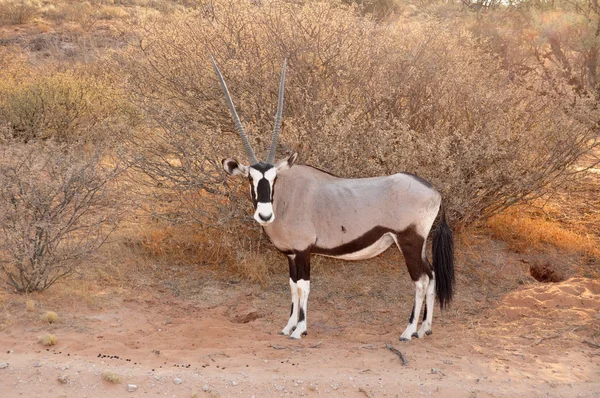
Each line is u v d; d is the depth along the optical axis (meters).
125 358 4.87
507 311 6.15
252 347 5.27
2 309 5.63
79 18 20.80
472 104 7.24
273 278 6.90
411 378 4.65
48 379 4.38
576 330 5.70
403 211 5.25
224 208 7.00
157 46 7.88
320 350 5.23
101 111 10.65
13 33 18.97
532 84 8.50
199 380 4.46
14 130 10.34
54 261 6.09
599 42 11.80
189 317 5.92
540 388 4.59
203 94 7.49
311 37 7.22
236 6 7.71
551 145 7.60
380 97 7.00
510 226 7.86
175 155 7.42
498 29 12.91
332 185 5.49
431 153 6.82
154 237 7.30
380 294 6.60
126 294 6.23
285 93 7.22
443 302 5.44
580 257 7.41
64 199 6.10
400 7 14.50
